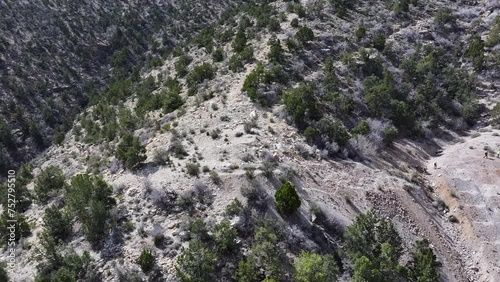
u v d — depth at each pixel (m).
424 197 34.59
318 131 35.09
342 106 40.22
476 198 34.62
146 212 26.27
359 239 24.52
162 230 24.81
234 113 37.00
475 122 45.88
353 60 47.53
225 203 26.00
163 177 28.73
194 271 21.22
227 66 47.84
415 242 28.89
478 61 50.84
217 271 22.00
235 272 21.67
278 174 28.41
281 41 50.75
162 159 30.56
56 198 32.03
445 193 35.66
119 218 26.09
